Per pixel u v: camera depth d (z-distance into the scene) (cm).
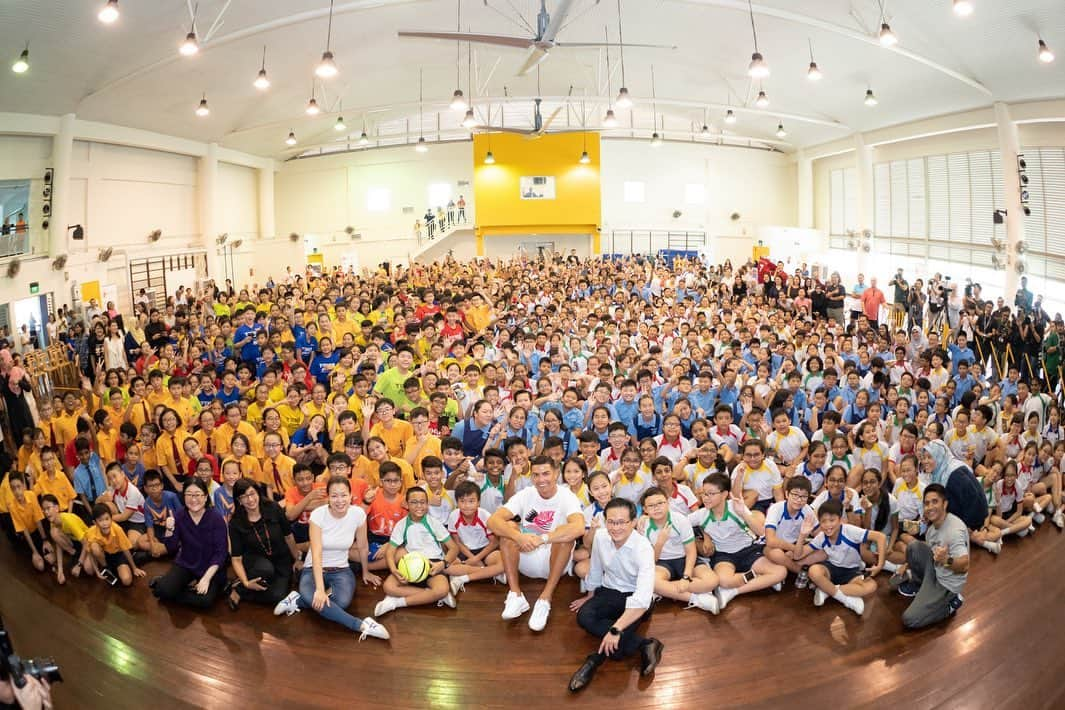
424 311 1202
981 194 1688
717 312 1359
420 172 2683
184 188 2012
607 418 674
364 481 583
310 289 1702
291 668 440
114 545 562
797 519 521
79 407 759
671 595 501
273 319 1145
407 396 752
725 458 661
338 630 484
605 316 1165
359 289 1591
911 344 1102
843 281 2286
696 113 2292
